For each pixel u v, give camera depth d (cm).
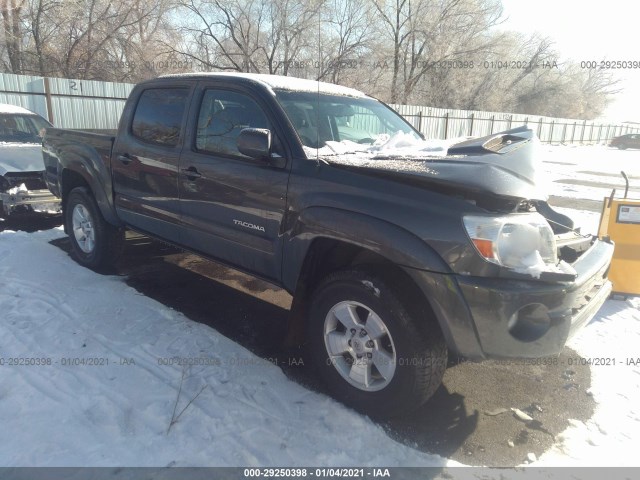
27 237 618
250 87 357
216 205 367
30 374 313
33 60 2323
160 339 368
